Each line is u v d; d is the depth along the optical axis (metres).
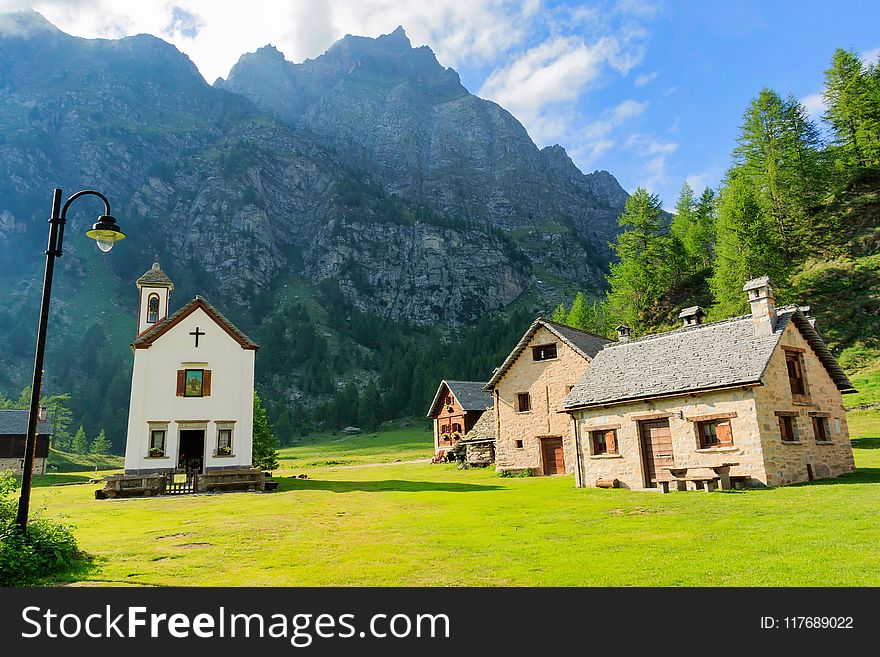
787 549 12.15
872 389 43.78
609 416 27.64
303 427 140.12
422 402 139.12
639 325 78.69
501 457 42.78
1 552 11.55
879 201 64.75
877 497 17.73
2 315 183.88
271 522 19.19
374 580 11.41
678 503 19.64
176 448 35.22
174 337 36.81
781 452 23.14
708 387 23.81
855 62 73.06
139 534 17.27
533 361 42.41
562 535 15.30
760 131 71.94
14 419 71.94
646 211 81.56
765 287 25.39
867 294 54.72
